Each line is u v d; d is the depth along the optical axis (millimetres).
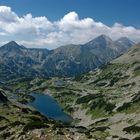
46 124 74250
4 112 125938
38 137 64875
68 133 67062
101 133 119125
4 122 100062
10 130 78625
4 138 73750
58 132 66375
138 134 129250
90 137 67562
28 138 65562
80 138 65000
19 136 69000
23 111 137375
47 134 65188
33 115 129375
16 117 112688
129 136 129500
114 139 103938
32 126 72312
